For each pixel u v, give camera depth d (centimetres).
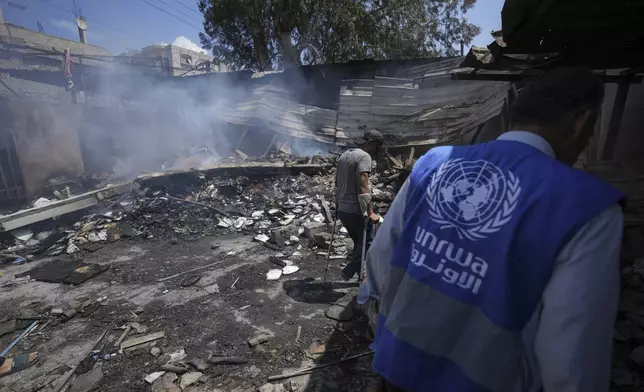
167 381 253
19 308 371
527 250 80
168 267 467
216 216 666
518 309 82
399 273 107
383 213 654
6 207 823
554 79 94
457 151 106
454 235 92
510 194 86
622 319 285
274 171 864
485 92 934
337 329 310
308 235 560
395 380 100
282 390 240
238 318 334
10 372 270
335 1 1916
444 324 92
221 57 2283
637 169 467
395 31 2177
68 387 253
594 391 76
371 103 1082
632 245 392
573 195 78
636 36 309
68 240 572
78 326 331
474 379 88
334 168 905
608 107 647
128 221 649
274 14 1833
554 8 247
